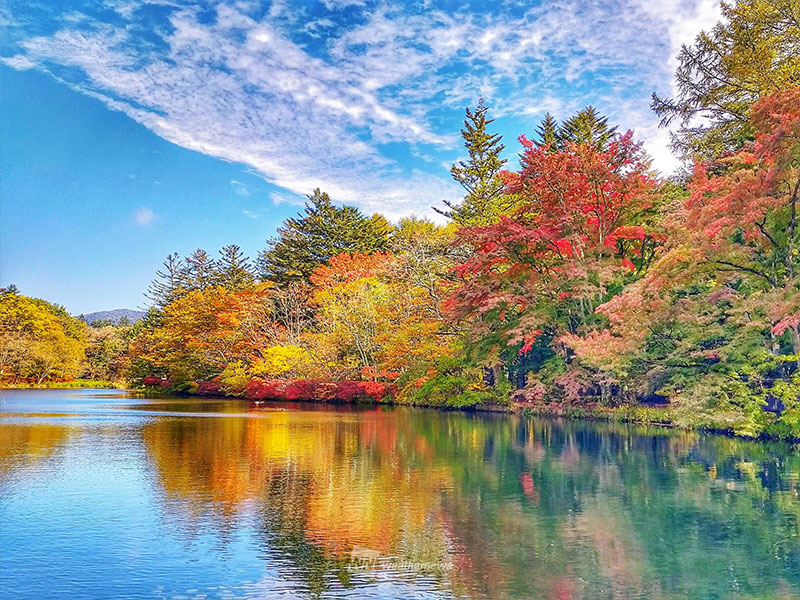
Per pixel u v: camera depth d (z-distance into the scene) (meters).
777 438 17.77
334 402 41.56
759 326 18.30
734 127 28.42
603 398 25.94
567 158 26.50
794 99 16.14
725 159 19.00
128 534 8.66
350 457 15.47
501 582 6.89
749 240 18.66
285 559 7.64
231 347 52.03
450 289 36.03
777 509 10.07
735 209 17.42
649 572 7.24
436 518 9.50
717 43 27.70
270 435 20.61
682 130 31.09
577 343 23.31
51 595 6.53
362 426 23.80
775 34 26.05
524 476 12.85
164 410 34.00
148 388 66.25
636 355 22.31
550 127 49.47
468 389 33.94
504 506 10.28
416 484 12.04
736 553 7.93
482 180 49.03
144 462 14.71
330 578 7.01
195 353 54.41
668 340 22.03
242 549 8.03
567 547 8.14
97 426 24.00
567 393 27.36
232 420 26.94
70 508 10.13
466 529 8.93
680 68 28.69
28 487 11.79
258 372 46.78
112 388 78.69
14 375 76.62
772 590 6.73
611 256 27.14
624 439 18.73
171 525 9.12
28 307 78.88
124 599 6.42
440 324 35.16
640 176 27.09
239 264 72.62
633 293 20.22
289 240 59.69
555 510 10.02
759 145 17.28
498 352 28.61
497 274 28.20
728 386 18.73
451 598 6.44
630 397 25.08
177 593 6.58
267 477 12.77
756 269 18.73
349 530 8.87
